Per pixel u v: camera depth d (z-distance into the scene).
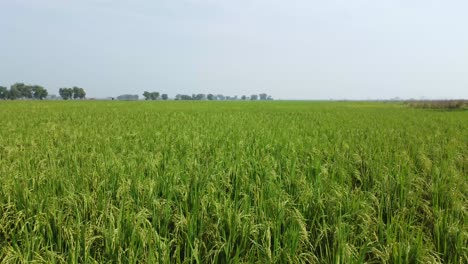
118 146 10.56
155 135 13.20
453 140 12.53
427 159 8.98
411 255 4.35
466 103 49.50
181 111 35.25
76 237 4.46
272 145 10.83
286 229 4.82
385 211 5.84
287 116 27.94
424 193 6.79
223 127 16.69
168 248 4.24
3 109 36.75
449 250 4.70
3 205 5.40
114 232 4.42
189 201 5.86
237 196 5.95
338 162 8.53
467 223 5.07
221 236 4.71
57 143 11.55
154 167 7.38
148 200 5.59
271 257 4.28
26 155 8.96
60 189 6.24
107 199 5.69
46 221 4.79
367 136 13.71
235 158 8.80
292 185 6.78
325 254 4.70
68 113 30.02
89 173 6.88
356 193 6.30
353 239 4.80
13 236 4.58
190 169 7.18
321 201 5.51
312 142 11.27
